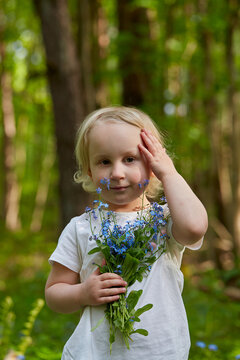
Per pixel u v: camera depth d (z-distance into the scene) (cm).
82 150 234
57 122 723
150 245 214
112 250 213
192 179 1162
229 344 502
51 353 398
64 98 718
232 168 1084
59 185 729
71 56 724
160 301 211
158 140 238
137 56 902
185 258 1016
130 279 211
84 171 239
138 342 206
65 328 554
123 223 222
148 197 251
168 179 217
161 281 214
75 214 714
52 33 718
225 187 1360
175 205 211
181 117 1027
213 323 610
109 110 232
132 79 913
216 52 1183
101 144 218
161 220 218
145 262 215
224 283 866
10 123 2095
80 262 226
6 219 2119
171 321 211
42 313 631
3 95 2036
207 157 1177
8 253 1399
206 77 1062
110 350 202
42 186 2617
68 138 719
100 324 211
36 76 764
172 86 1212
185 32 977
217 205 1225
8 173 2138
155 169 220
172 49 967
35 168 2773
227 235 1167
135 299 206
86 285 211
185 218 208
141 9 923
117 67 945
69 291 216
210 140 1136
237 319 642
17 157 2684
